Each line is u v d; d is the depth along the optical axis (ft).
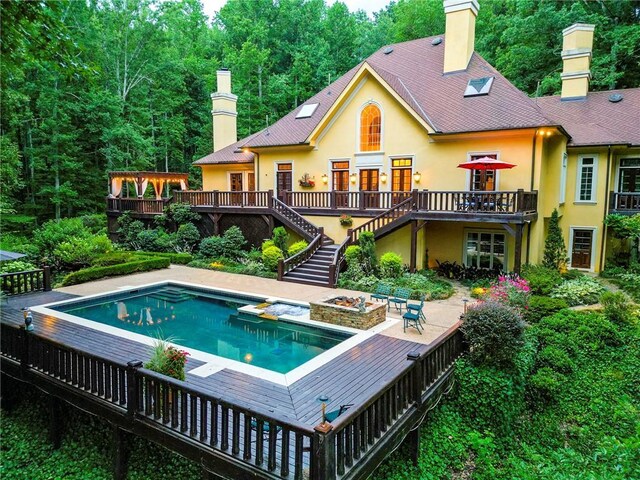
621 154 58.13
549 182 57.11
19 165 91.61
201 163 83.35
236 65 135.03
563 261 55.31
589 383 31.27
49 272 48.98
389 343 31.91
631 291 46.73
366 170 64.59
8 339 28.86
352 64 146.82
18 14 22.09
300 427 15.40
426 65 68.08
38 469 23.54
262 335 36.35
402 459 22.09
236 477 17.15
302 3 155.84
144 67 119.44
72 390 24.02
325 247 58.80
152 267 62.54
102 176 111.86
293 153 71.00
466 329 28.04
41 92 95.20
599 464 20.81
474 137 54.80
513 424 26.43
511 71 92.12
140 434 20.77
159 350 23.25
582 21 81.56
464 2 61.87
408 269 55.98
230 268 61.67
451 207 53.72
